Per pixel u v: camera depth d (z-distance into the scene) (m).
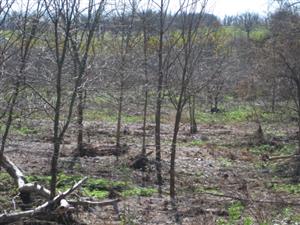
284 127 27.44
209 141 22.83
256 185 14.47
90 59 10.95
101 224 9.74
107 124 24.48
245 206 11.59
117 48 14.99
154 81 15.45
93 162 15.74
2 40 9.03
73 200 9.76
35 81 9.16
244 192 13.15
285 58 19.88
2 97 9.58
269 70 21.02
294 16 20.34
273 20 20.69
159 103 13.27
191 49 12.30
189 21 12.02
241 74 27.62
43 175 13.58
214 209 11.37
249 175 16.02
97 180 13.17
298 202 12.15
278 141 22.92
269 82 23.38
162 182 14.12
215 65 18.67
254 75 23.95
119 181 13.52
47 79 9.09
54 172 9.05
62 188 12.04
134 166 15.38
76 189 10.30
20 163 14.89
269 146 21.75
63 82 9.27
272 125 28.25
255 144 22.27
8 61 9.27
